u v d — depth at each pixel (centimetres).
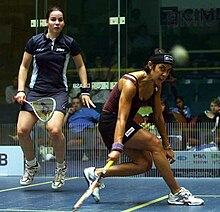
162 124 616
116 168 595
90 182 595
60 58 696
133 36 980
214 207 575
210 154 898
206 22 1032
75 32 979
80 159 924
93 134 923
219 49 1047
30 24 974
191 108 991
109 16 979
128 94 565
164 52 575
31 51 700
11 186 767
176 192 594
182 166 905
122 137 560
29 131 707
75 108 931
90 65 973
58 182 716
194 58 1044
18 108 948
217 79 1020
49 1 972
